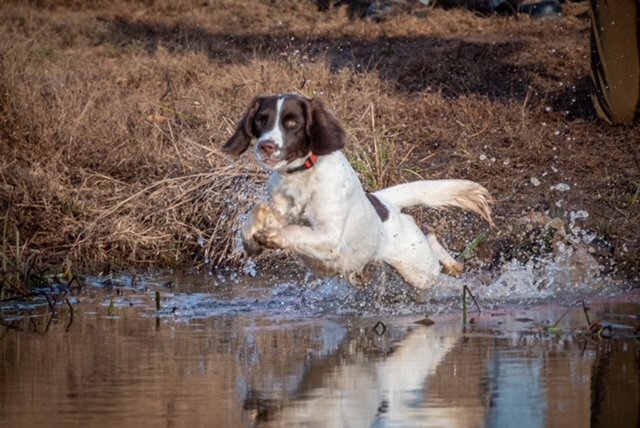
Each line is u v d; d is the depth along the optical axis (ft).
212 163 45.91
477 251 41.78
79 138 48.70
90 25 78.23
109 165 47.67
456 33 74.59
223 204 44.52
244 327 32.12
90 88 55.36
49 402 23.98
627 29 51.88
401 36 73.72
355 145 45.37
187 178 45.78
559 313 33.63
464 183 37.11
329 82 56.34
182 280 40.75
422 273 35.96
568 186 46.11
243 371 26.55
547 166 48.55
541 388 24.68
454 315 33.83
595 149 50.34
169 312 34.65
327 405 23.52
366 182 44.42
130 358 28.07
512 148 50.47
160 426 22.13
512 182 47.14
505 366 26.73
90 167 47.98
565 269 39.14
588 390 24.49
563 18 77.71
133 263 43.47
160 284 39.93
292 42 72.18
